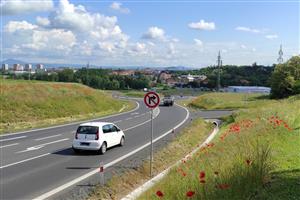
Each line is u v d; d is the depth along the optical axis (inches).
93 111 2367.1
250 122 969.5
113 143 941.8
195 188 395.9
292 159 538.0
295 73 3430.1
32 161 767.1
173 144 992.9
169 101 3134.8
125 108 2832.2
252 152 498.6
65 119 1870.1
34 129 1398.9
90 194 534.0
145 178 668.7
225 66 7637.8
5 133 1267.2
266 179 423.2
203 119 1802.4
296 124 943.0
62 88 2453.2
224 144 694.5
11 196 514.9
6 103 1845.5
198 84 7495.1
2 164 732.7
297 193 377.1
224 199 363.9
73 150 906.1
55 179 615.8
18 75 5580.7
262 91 5659.5
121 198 536.4
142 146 997.8
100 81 6122.1
